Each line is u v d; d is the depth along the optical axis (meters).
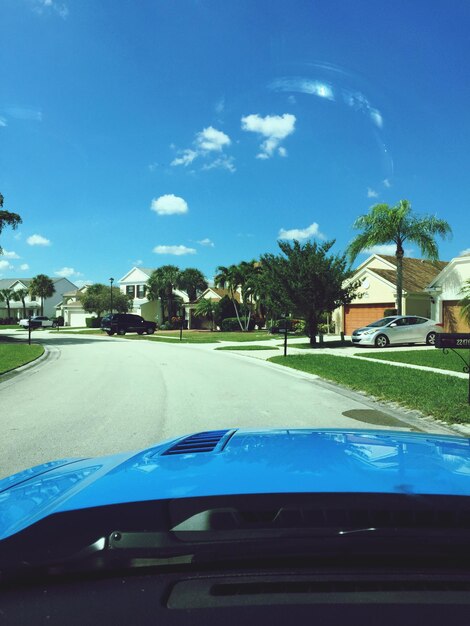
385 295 33.19
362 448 1.93
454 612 1.14
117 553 1.28
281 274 26.42
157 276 63.62
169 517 1.33
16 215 31.36
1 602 1.25
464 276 27.48
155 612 1.17
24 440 6.84
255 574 1.25
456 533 1.27
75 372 15.49
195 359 20.17
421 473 1.55
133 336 43.41
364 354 20.53
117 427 7.66
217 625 1.13
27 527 1.37
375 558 1.26
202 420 8.16
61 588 1.27
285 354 19.72
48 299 96.75
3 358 19.55
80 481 1.85
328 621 1.12
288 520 1.31
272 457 1.77
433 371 14.22
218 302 55.47
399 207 26.67
